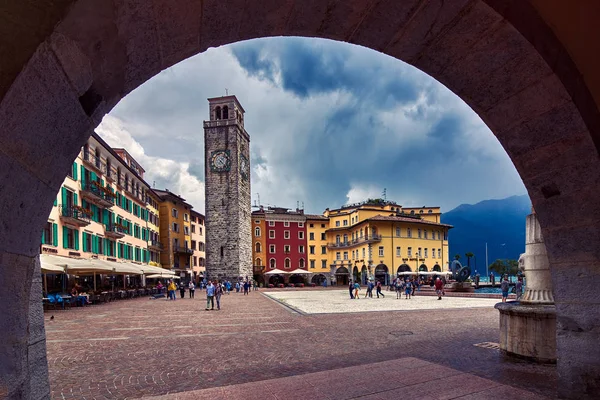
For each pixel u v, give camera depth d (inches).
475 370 256.7
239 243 2386.8
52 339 447.5
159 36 101.0
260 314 730.8
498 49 138.9
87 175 1363.2
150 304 1068.5
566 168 157.4
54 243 1103.0
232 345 394.0
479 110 168.2
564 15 135.3
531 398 189.8
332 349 359.6
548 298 290.5
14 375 80.4
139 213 2001.7
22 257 82.7
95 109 94.9
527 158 167.9
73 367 307.4
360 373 242.1
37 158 79.6
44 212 88.7
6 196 72.6
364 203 3307.1
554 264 170.6
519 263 320.2
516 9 127.8
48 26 68.8
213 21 108.8
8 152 69.6
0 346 75.9
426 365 259.9
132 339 442.0
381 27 133.1
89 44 81.4
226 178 2427.4
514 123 162.2
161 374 281.7
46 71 72.6
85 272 1091.9
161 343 413.1
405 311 725.9
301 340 415.2
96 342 424.8
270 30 125.2
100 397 231.3
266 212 3265.3
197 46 116.0
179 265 2694.4
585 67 141.1
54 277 1096.2
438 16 127.6
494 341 367.6
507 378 235.1
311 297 1366.9
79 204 1273.4
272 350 362.3
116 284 1627.7
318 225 3292.3
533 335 282.4
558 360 169.3
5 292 77.2
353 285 1279.5
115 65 93.7
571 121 146.1
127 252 1784.0
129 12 85.0
